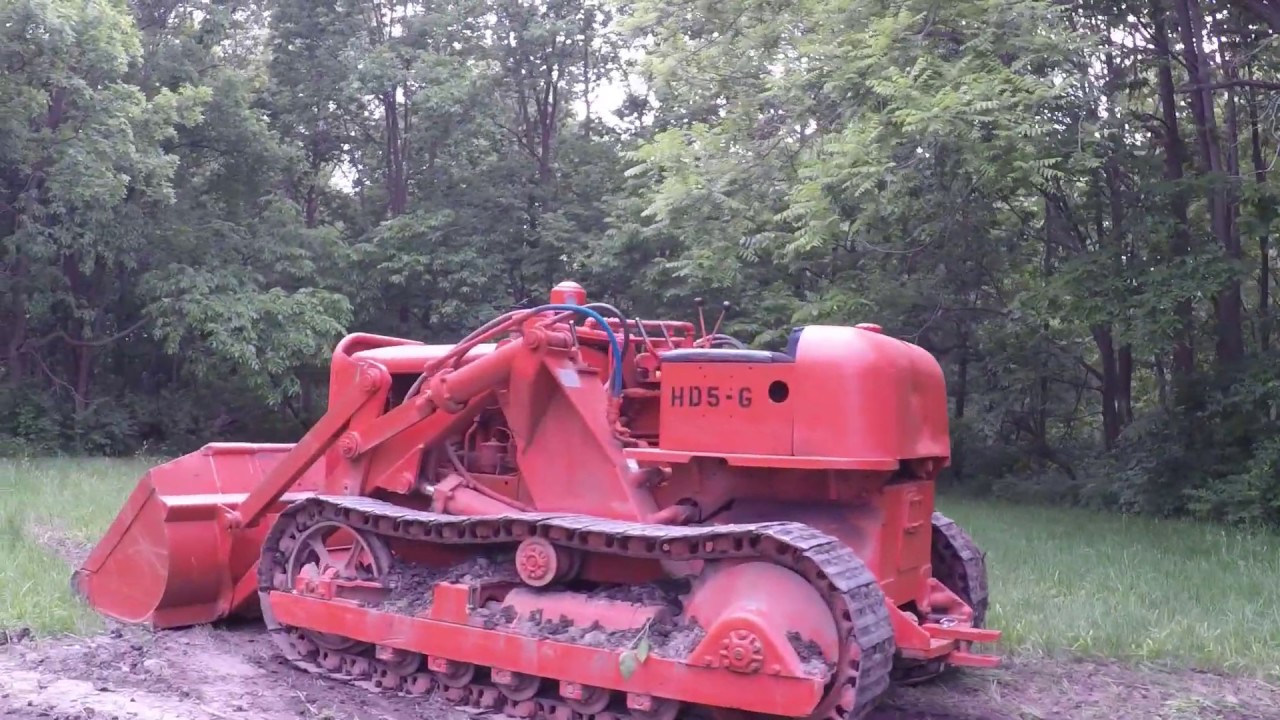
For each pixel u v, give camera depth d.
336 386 7.52
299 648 7.00
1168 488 16.14
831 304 16.25
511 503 6.82
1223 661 7.40
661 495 6.39
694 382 5.98
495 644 6.06
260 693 6.37
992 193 13.98
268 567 7.17
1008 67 13.17
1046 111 13.13
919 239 16.03
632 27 16.33
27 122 20.27
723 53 15.77
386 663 6.63
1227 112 17.66
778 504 6.10
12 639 7.05
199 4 24.62
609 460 6.35
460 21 24.56
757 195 15.36
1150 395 23.00
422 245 23.67
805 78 14.47
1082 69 14.16
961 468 21.31
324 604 6.75
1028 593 9.11
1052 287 15.09
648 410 6.93
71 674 6.41
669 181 15.40
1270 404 15.53
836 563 5.31
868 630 5.18
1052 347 20.36
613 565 6.21
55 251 20.62
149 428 24.94
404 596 6.64
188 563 7.61
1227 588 9.52
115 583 7.93
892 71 12.75
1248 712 6.54
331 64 24.83
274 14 25.34
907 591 6.16
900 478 6.27
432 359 7.32
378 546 6.83
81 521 11.70
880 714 6.46
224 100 23.27
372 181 27.92
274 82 25.66
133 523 7.84
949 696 6.82
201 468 7.99
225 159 24.19
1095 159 12.90
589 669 5.73
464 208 24.28
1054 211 16.89
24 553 9.15
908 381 5.91
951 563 7.27
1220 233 15.84
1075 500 18.47
